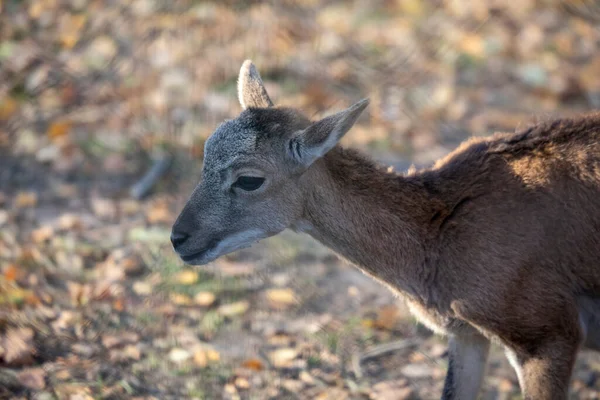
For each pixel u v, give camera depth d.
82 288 13.06
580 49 20.89
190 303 13.08
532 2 22.27
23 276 13.24
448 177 10.21
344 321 12.98
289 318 12.99
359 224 10.20
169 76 18.86
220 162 10.19
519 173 9.94
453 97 18.97
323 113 17.95
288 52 19.83
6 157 16.69
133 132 17.38
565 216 9.75
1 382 11.00
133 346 12.04
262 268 14.06
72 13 20.59
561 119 10.23
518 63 20.30
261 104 10.77
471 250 9.85
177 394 11.28
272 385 11.59
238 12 20.44
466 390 10.69
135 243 14.34
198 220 10.25
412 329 12.94
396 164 16.61
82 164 16.56
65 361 11.55
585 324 10.08
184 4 20.39
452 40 20.77
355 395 11.54
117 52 19.53
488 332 9.97
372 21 21.59
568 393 9.87
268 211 10.21
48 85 18.69
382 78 19.50
